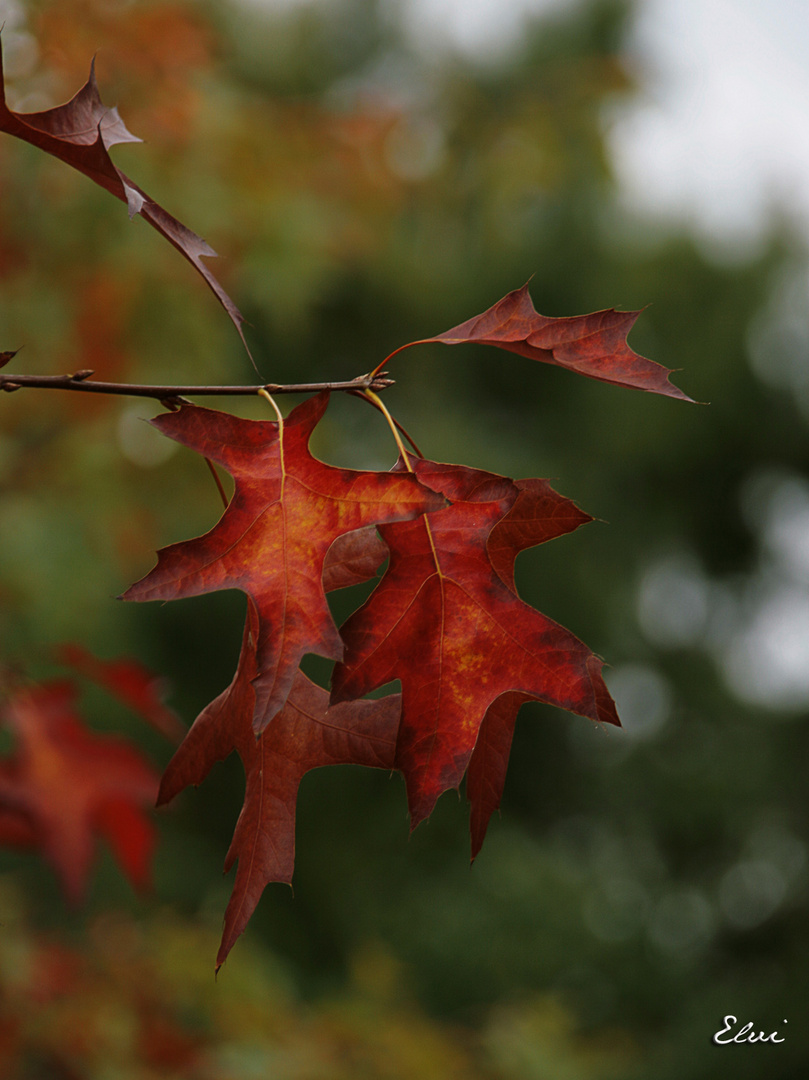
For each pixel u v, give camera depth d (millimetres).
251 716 1093
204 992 3463
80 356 3840
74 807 2182
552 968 9867
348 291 11062
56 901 8672
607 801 12797
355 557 1174
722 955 11844
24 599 4211
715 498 13758
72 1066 2998
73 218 3398
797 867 12070
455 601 1046
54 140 1042
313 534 979
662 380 1140
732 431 13148
